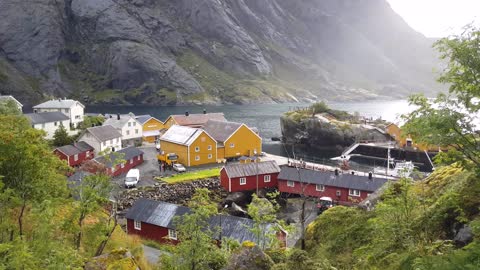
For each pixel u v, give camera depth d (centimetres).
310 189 5172
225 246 2425
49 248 1423
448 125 1122
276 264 1348
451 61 1148
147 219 3809
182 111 18400
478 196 1512
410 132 1212
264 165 5541
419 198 1609
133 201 4853
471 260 1063
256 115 16000
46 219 1569
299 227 4006
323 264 1343
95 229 2197
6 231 1770
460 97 1138
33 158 1834
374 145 8475
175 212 3778
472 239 1352
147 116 9769
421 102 1209
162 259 1912
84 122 9525
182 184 5406
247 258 1368
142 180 5519
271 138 10856
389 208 1512
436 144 1165
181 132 7000
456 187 1655
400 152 8012
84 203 2077
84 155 6550
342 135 9469
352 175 5091
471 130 1118
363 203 2389
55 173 2097
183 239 1861
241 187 5328
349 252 1780
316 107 11081
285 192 5350
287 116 10519
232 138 7131
